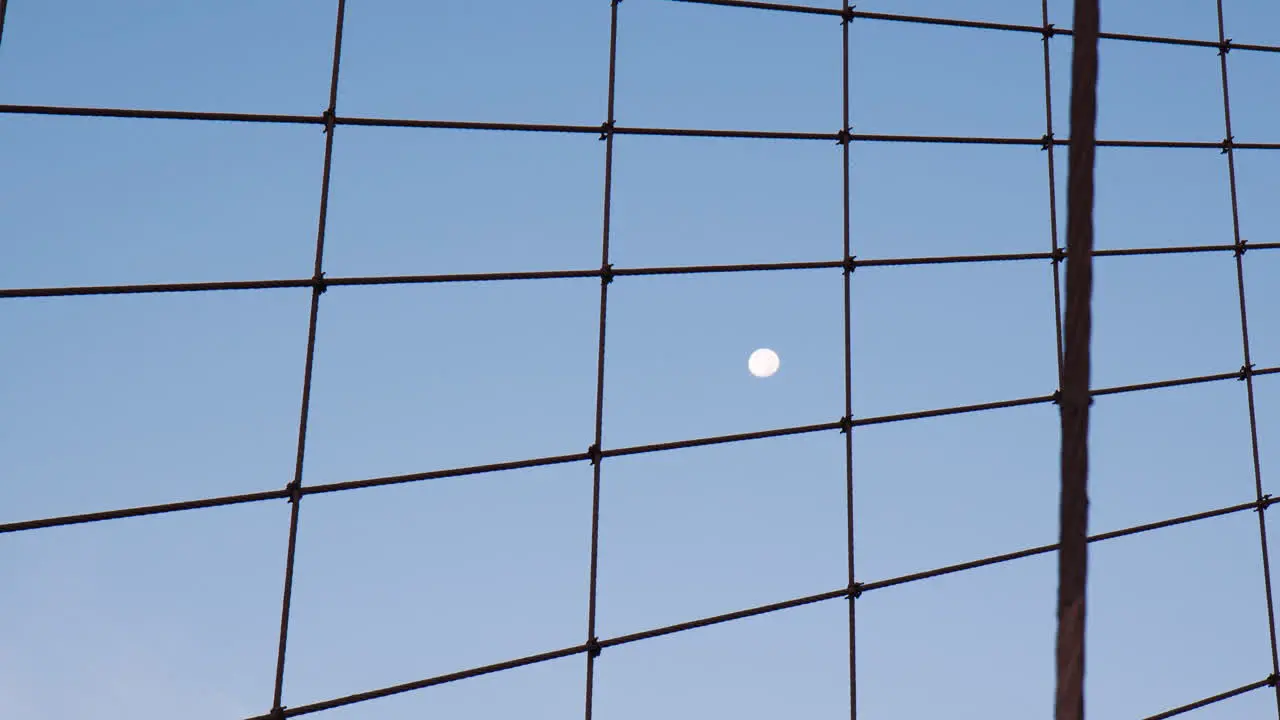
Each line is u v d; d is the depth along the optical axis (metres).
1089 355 4.95
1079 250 5.03
